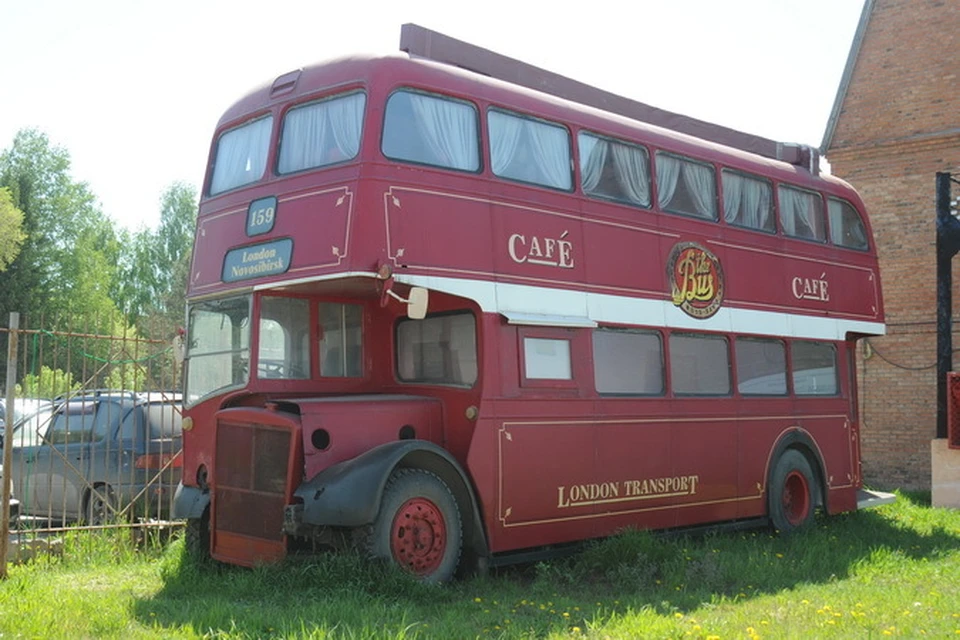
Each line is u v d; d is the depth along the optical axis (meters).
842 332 15.51
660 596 9.11
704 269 12.98
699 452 12.62
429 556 9.34
